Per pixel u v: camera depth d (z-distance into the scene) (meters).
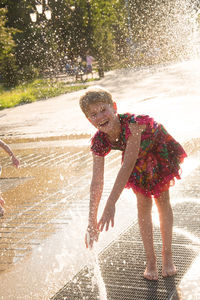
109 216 2.42
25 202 4.59
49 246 3.34
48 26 31.75
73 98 16.12
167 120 8.28
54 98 17.52
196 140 6.34
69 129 9.12
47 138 8.41
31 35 33.06
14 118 12.76
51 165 6.23
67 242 3.37
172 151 2.63
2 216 4.20
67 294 2.57
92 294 2.55
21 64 33.53
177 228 3.38
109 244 3.24
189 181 4.57
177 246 3.06
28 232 3.70
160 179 2.59
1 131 10.28
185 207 3.83
